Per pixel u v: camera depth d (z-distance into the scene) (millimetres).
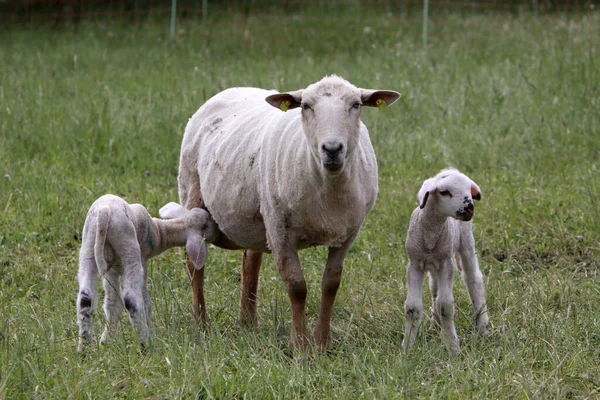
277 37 28844
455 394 8258
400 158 16516
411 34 28094
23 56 26672
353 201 9391
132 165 16594
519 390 8203
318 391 8352
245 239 10406
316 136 8797
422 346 9227
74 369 8344
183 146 11539
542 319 9844
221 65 24781
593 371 8727
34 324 9789
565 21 27891
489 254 12664
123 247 9516
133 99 20766
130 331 9586
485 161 16281
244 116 10688
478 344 9570
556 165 15828
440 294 9508
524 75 20234
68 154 17047
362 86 20734
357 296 11211
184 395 8141
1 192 15000
